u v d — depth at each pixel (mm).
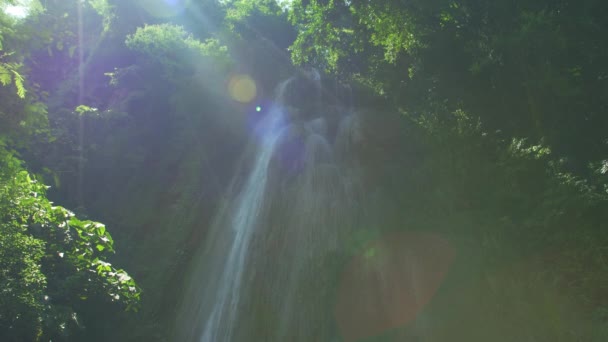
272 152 16156
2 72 5895
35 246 7430
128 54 26344
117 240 15367
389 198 12461
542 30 11406
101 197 17422
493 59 12469
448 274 9031
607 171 8875
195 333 12258
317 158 15664
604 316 6781
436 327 8641
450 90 14820
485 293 8312
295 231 12742
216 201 16562
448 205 10219
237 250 13680
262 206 14219
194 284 13711
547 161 9727
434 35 15203
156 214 16562
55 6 6566
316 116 18766
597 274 7223
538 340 7211
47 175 15875
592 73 11766
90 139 18797
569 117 11250
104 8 27500
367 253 10680
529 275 7957
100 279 9125
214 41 23906
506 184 9625
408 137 14609
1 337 6656
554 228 8062
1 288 6711
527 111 12219
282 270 11969
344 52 23125
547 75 11047
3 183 7117
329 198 13219
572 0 12328
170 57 22516
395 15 16062
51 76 23047
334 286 10398
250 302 11719
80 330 8680
